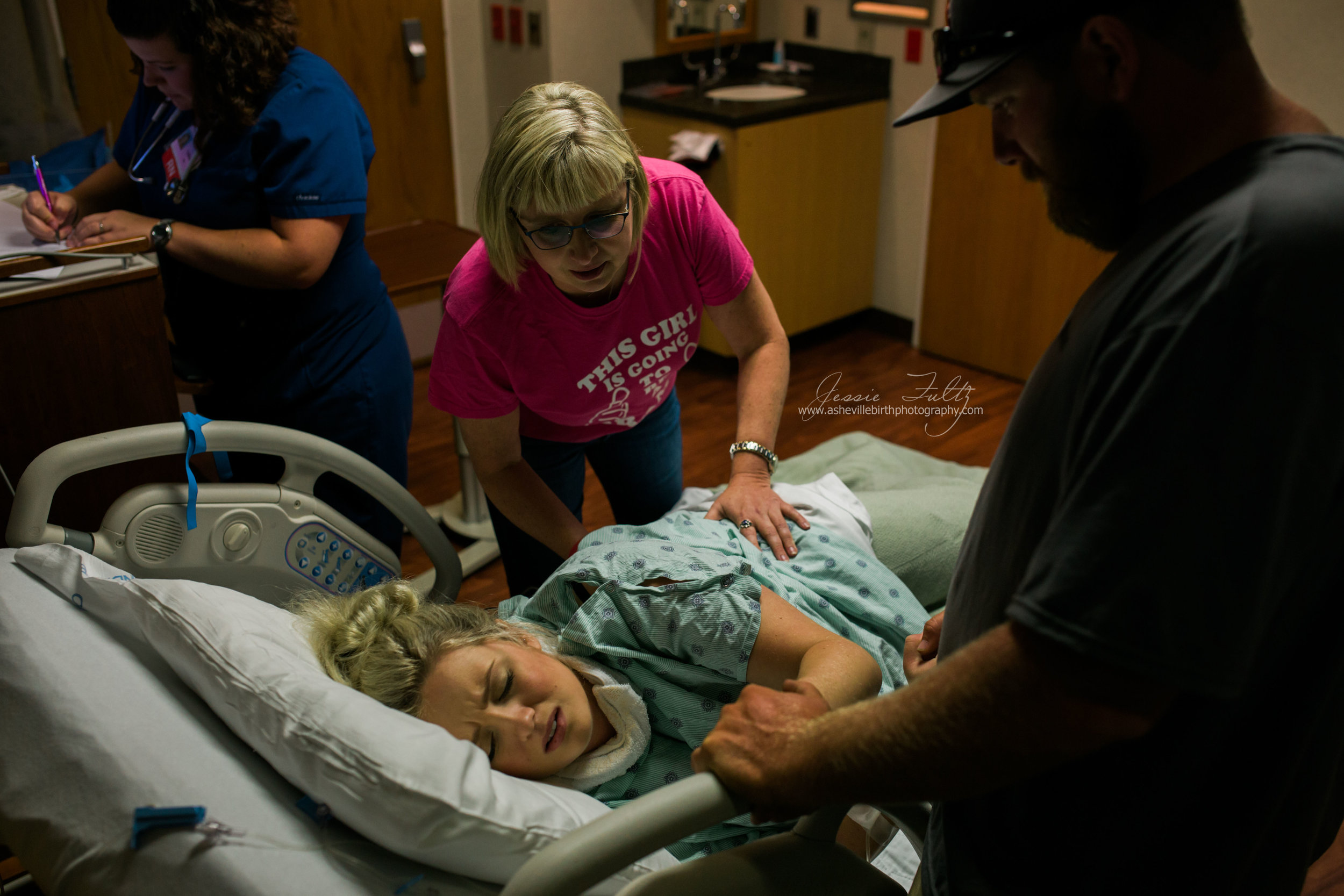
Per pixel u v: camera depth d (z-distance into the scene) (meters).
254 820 1.00
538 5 3.68
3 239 1.72
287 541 1.49
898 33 3.81
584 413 1.60
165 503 1.39
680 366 1.64
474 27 3.96
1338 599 0.70
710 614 1.24
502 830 0.98
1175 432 0.59
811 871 0.99
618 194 1.22
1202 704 0.71
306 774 1.01
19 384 1.63
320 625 1.31
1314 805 0.79
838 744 0.74
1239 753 0.75
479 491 2.74
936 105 0.73
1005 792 0.83
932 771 0.69
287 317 1.86
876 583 1.44
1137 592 0.60
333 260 1.87
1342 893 1.65
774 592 1.35
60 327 1.64
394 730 1.03
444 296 1.43
